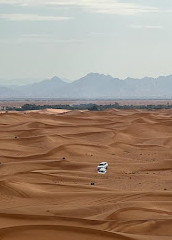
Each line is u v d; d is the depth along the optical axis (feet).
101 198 388.78
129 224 282.97
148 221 288.71
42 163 619.26
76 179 510.99
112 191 420.36
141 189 460.14
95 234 230.07
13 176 494.18
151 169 608.19
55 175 518.37
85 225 277.23
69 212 334.85
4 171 573.33
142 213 321.73
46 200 388.78
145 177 539.70
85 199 387.75
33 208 348.79
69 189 435.94
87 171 588.50
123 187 474.90
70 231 230.68
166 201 366.02
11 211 327.06
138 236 249.55
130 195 393.70
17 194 400.47
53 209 343.87
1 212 311.88
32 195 399.44
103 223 282.77
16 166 600.39
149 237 252.62
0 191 403.34
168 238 256.52
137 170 604.08
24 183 439.22
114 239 227.40
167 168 613.52
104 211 336.29
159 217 312.71
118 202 364.17
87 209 341.41
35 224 253.44
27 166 602.44
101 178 533.14
